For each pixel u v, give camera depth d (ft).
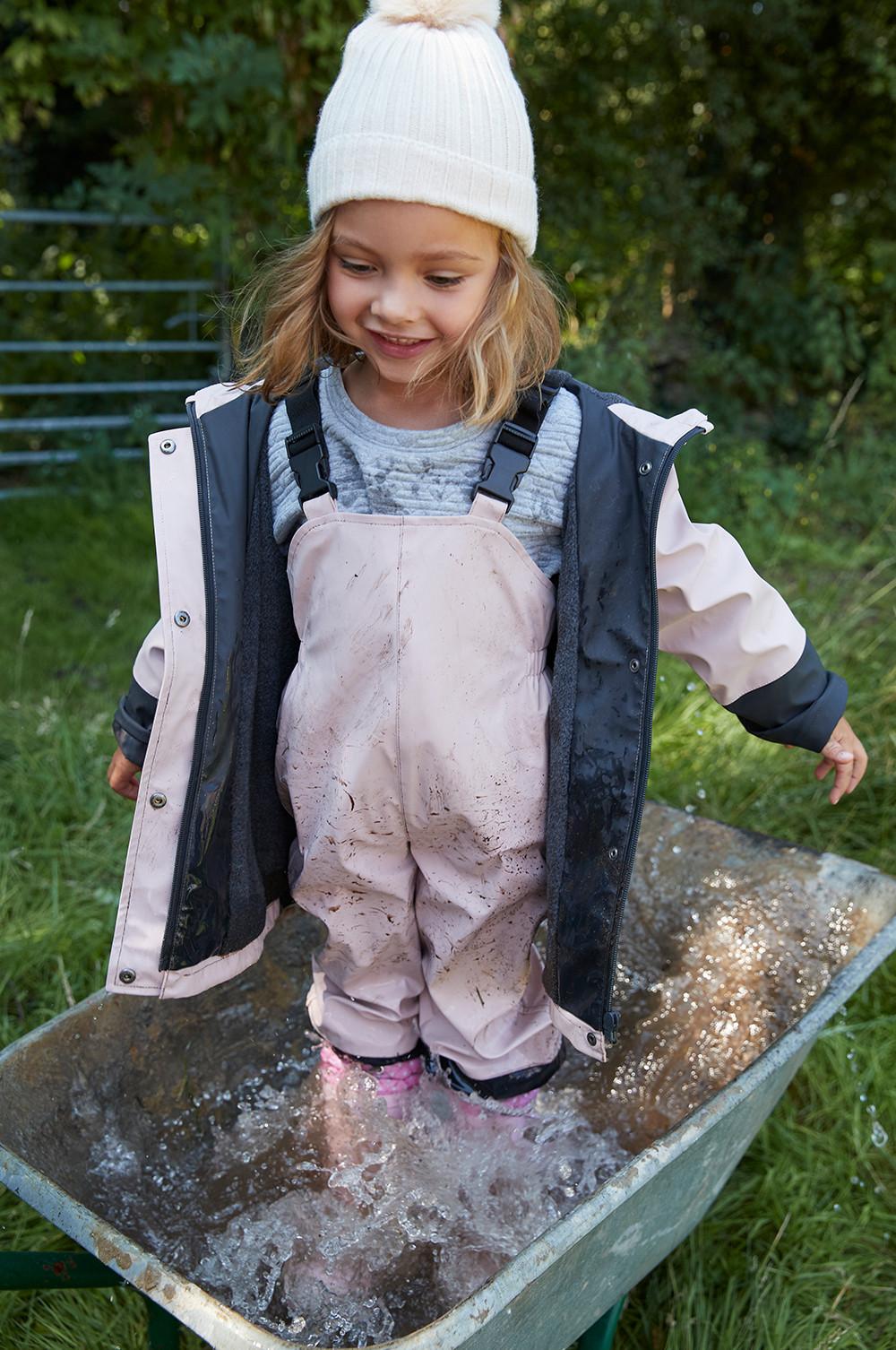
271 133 17.29
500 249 5.16
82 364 22.63
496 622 5.49
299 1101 7.12
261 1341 4.22
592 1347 6.23
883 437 22.76
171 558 5.49
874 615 14.98
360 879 6.03
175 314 22.71
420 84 4.73
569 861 5.70
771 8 22.02
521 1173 6.77
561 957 5.83
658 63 22.75
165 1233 6.25
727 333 24.91
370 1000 6.64
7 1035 8.45
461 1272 6.23
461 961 6.31
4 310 22.65
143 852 5.75
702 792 10.87
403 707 5.44
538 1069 6.80
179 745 5.61
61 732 11.89
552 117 22.99
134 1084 6.47
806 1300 6.98
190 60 16.29
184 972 5.90
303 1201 6.57
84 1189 5.96
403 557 5.32
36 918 9.54
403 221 4.83
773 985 7.57
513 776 5.70
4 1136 5.49
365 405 5.56
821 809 11.21
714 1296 7.03
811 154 24.45
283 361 5.47
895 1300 7.03
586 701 5.55
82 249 23.09
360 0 16.47
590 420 5.51
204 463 5.57
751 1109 5.90
